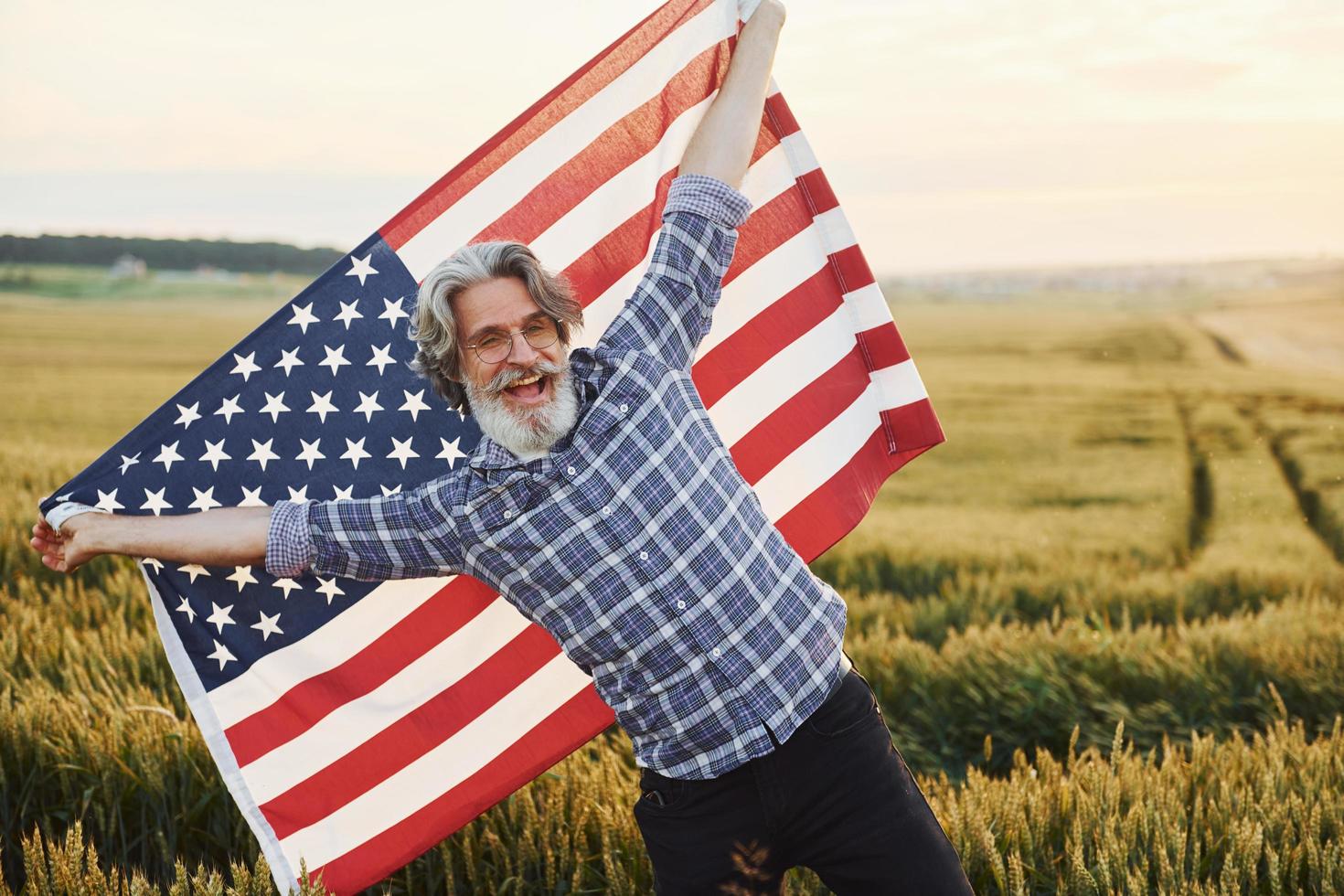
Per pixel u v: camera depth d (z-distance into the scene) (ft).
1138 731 17.99
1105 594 28.14
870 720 8.97
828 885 9.07
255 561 9.16
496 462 8.50
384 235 11.10
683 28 11.44
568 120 11.37
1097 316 125.49
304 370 10.95
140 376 94.99
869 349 12.00
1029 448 64.80
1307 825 11.91
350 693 11.16
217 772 13.67
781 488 12.02
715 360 11.85
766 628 8.63
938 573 32.60
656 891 9.48
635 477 8.50
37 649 18.12
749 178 11.82
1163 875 10.87
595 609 8.60
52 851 10.32
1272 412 69.92
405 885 12.71
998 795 12.50
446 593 11.23
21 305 147.74
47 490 36.52
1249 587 29.63
